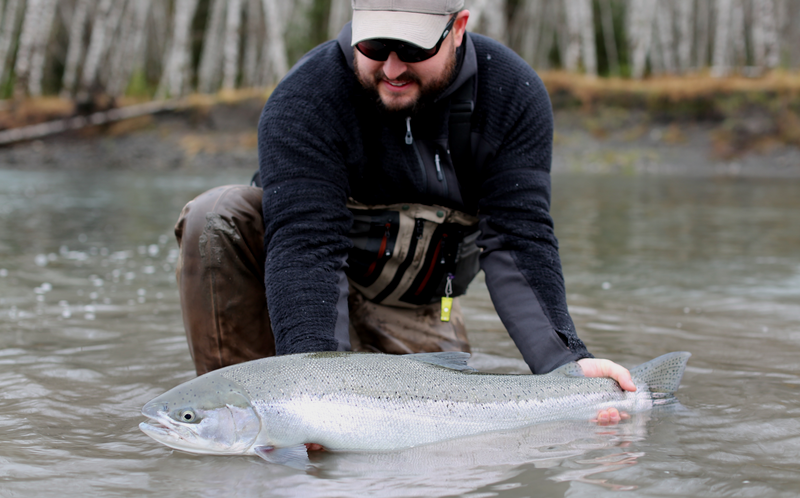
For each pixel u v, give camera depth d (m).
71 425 2.22
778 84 16.50
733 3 25.28
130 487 1.79
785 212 8.59
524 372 2.85
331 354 2.18
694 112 16.59
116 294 4.23
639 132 16.55
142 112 17.67
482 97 2.59
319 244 2.36
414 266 2.76
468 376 2.27
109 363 2.88
